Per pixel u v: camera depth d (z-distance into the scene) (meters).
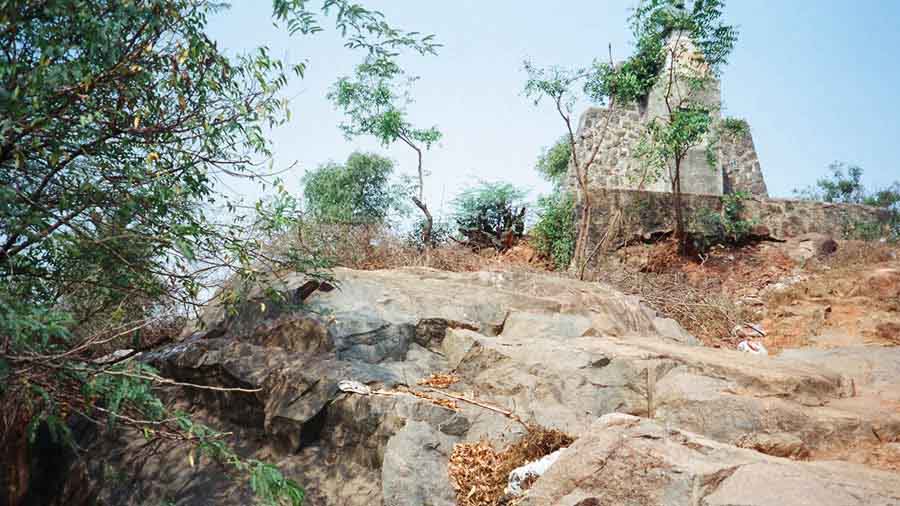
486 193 15.59
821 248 12.98
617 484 3.68
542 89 13.40
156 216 4.60
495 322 7.26
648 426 4.07
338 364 5.85
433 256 11.62
